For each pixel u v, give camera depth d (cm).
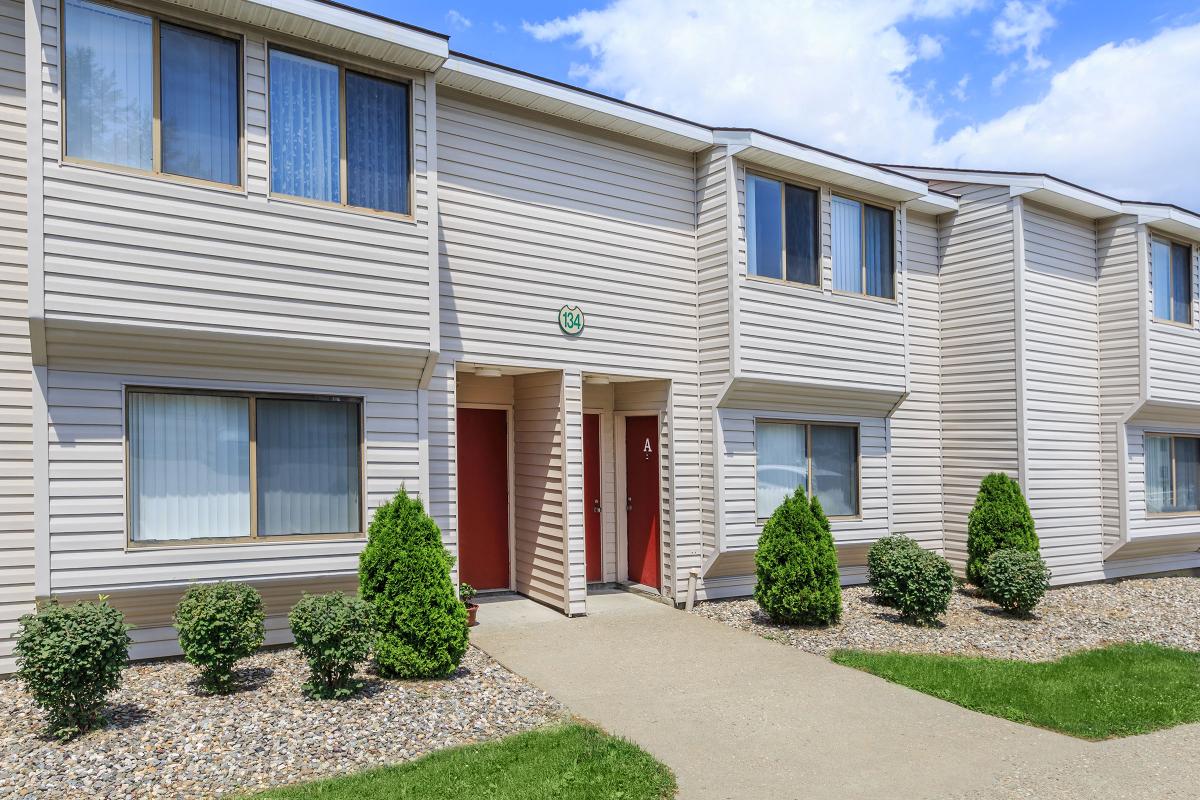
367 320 743
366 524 777
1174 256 1412
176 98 673
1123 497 1324
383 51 749
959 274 1321
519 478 1047
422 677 687
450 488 866
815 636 888
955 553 1312
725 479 1020
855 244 1127
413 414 812
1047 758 571
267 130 704
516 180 924
